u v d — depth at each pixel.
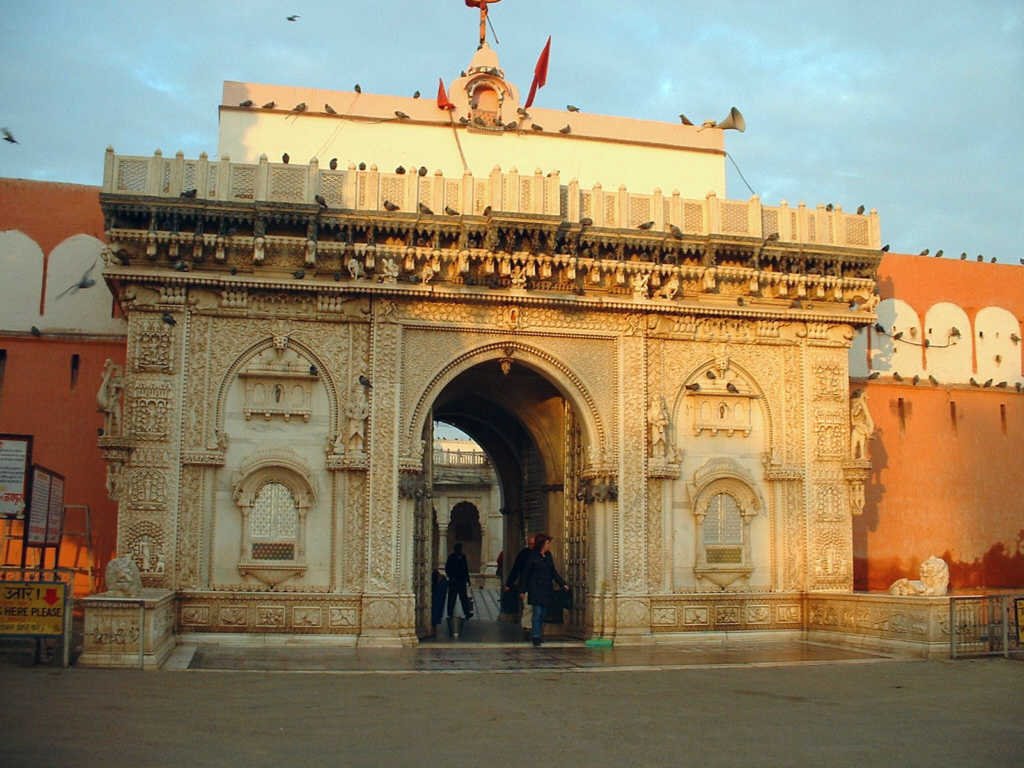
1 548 21.97
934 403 27.31
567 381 22.34
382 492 20.91
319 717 11.93
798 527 22.94
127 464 20.22
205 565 20.30
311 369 21.08
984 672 16.62
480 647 20.45
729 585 22.42
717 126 25.42
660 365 22.70
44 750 9.84
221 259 20.80
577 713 12.52
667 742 10.77
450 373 21.73
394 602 20.59
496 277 21.78
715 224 22.77
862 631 20.67
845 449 23.34
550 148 24.72
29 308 23.30
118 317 23.44
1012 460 27.81
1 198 23.61
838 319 23.53
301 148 23.70
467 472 52.31
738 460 22.91
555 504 25.50
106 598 16.30
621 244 22.20
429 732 11.16
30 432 22.73
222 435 20.67
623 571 21.78
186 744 10.27
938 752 10.41
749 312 22.95
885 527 26.27
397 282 21.33
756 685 15.12
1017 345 28.50
